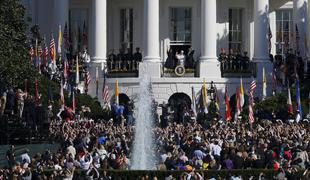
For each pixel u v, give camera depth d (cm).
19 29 17700
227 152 15225
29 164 14250
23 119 18238
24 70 17450
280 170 13900
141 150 16588
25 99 18475
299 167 14500
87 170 14125
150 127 18425
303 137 16925
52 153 15800
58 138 17688
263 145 15675
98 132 17938
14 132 17362
